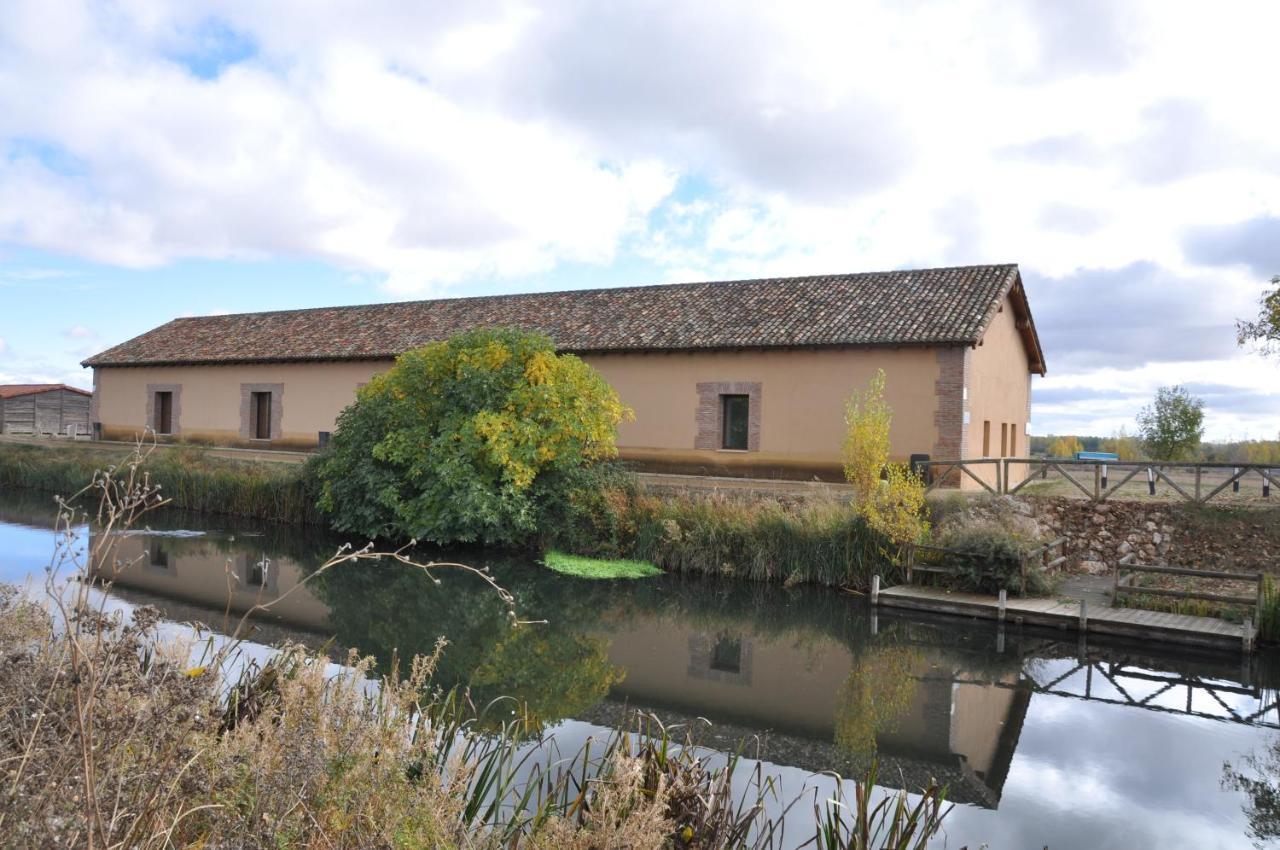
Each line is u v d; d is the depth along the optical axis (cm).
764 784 592
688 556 1472
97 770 248
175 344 2941
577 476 1634
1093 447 4072
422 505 1611
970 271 1970
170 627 652
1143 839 545
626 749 429
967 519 1395
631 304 2280
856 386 1794
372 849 289
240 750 302
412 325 2530
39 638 327
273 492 1977
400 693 403
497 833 376
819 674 926
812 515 1444
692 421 1978
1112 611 1129
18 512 1911
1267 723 781
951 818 568
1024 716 795
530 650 971
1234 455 3006
